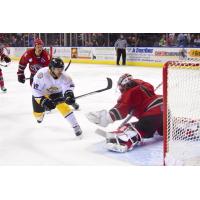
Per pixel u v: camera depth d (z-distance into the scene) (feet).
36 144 13.66
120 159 11.78
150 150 12.64
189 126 11.76
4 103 22.31
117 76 36.70
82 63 56.03
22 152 12.75
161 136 14.25
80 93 26.35
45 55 18.99
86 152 12.60
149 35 50.34
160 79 33.01
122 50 49.60
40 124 16.70
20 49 61.82
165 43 48.42
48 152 12.68
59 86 14.20
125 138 12.44
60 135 14.85
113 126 16.07
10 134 15.08
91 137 14.49
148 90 13.12
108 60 53.16
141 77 34.91
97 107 20.54
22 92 26.89
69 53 57.72
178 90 12.28
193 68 11.53
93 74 39.06
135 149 12.79
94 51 54.60
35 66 19.04
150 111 12.83
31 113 19.17
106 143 12.70
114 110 12.61
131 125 12.89
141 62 49.21
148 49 48.14
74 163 11.50
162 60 46.85
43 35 61.77
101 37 54.65
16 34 63.72
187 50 44.60
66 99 13.99
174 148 11.22
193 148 11.18
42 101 13.47
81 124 16.60
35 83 13.82
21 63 19.13
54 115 18.48
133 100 12.76
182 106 12.36
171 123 11.41
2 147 13.34
